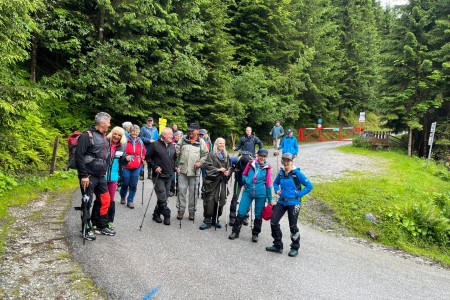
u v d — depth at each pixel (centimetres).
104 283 427
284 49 2919
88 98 1480
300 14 3167
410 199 1041
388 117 2217
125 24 1473
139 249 541
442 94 2194
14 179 892
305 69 3025
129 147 757
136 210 766
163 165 659
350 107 4006
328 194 1030
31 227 613
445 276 602
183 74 1652
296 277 495
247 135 977
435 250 797
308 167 1505
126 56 1457
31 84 1274
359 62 3944
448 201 1053
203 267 496
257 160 638
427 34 2214
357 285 494
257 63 2750
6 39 830
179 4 1745
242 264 521
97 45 1433
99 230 589
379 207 920
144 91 1580
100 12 1469
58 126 1351
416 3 2245
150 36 1503
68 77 1379
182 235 626
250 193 625
